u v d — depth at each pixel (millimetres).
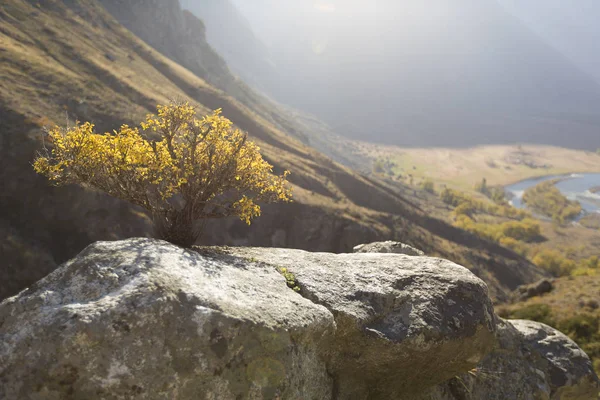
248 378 4645
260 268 6355
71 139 6305
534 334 11234
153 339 4340
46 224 66500
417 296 6609
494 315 7066
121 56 172875
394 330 6191
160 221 6746
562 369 10508
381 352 6168
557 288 40938
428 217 185375
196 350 4445
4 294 56938
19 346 4238
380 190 184875
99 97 104375
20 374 4141
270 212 103062
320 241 107188
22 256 60844
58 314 4352
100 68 131375
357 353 6238
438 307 6527
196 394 4402
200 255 5961
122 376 4199
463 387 8961
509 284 152750
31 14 146500
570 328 29641
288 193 7387
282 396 4820
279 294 5633
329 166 193250
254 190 7195
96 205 70750
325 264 7117
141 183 6648
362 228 112062
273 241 100688
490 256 163625
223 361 4531
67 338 4164
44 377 4129
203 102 194500
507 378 9875
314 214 109500
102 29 193750
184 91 191875
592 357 26406
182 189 6680
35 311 4473
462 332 6438
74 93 99688
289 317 5160
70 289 4715
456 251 151375
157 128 6711
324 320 5527
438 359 6613
